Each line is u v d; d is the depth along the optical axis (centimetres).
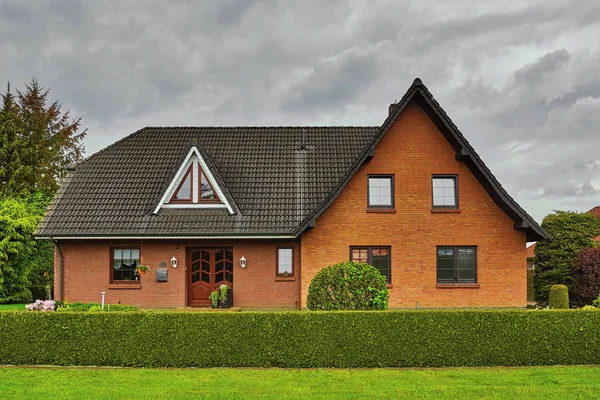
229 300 2044
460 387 1102
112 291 2073
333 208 2033
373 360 1284
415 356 1287
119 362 1288
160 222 2059
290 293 2073
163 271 2062
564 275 2339
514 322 1307
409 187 2045
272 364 1283
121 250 2112
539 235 2014
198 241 2083
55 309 1716
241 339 1286
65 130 4441
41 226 2045
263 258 2086
